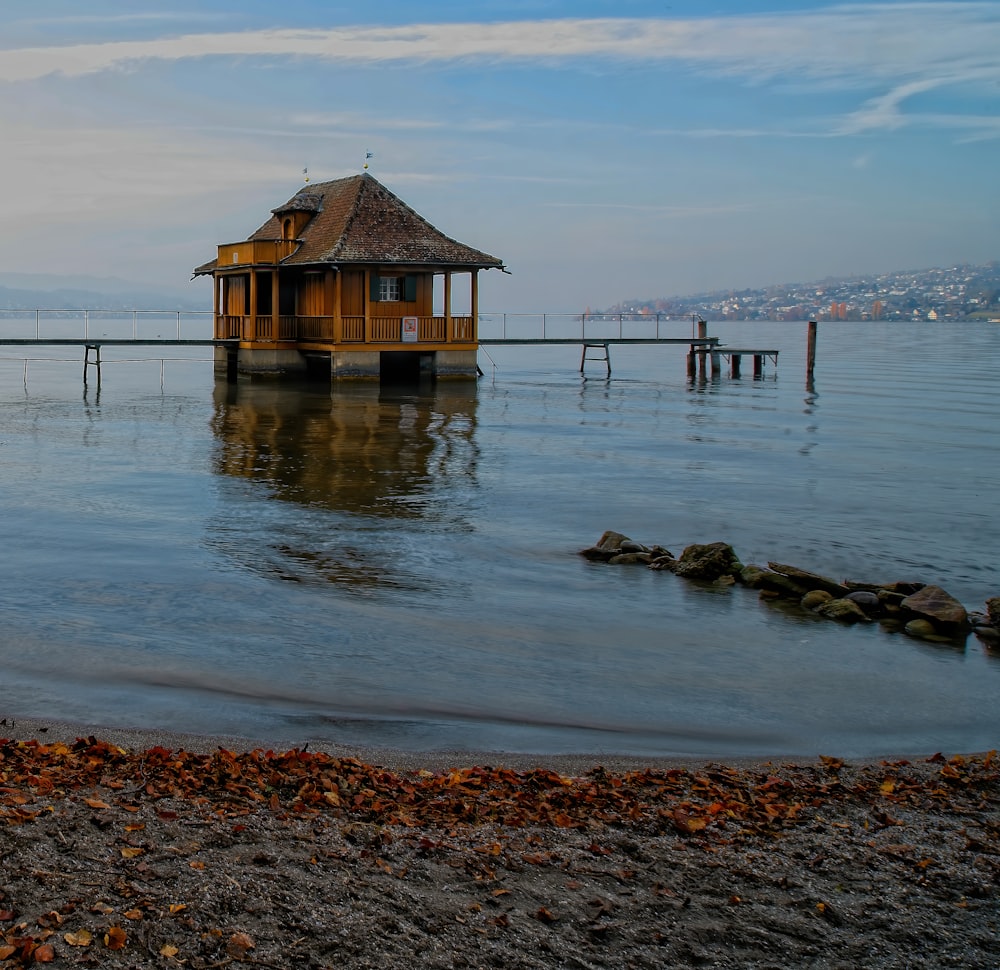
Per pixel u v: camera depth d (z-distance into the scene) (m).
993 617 14.49
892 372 73.94
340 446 30.17
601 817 7.93
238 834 7.15
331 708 10.66
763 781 8.93
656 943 6.29
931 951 6.40
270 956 5.84
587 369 78.56
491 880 6.82
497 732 10.12
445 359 48.38
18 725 9.80
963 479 26.97
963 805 8.52
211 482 24.12
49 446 29.88
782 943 6.39
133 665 11.87
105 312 49.22
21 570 16.19
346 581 15.96
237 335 51.12
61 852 6.69
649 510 22.17
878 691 11.84
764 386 58.91
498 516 21.14
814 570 17.72
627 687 11.67
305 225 51.00
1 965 5.54
